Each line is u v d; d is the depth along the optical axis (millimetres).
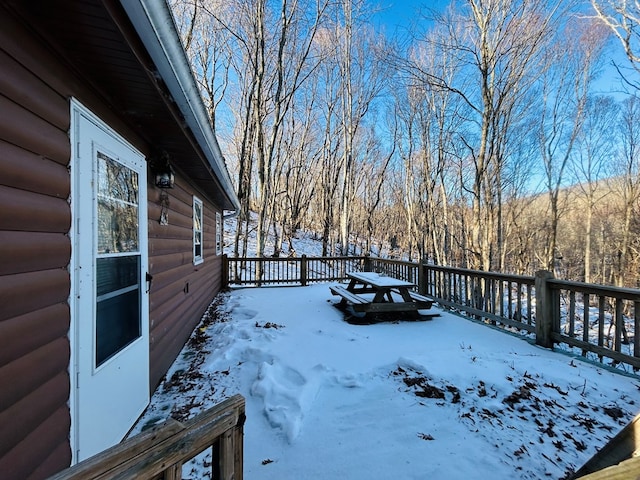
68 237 1565
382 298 4949
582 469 1152
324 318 5133
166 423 930
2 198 1125
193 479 1722
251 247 17438
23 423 1199
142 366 2496
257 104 11109
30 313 1262
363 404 2471
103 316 1945
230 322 5020
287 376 2941
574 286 3463
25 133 1261
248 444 2029
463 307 5293
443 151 16016
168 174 3004
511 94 11508
